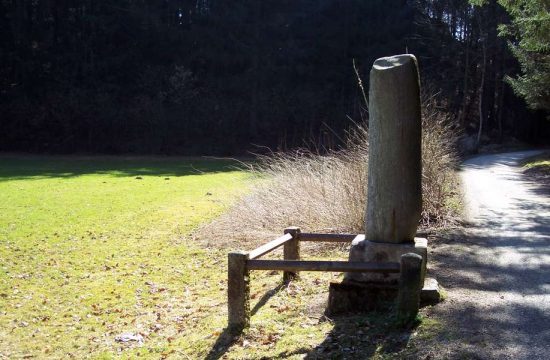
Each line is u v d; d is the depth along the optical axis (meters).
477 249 8.34
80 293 8.35
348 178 10.10
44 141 42.50
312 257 8.61
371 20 47.41
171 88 44.38
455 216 10.79
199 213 14.49
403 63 5.45
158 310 7.51
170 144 43.69
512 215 11.44
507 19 40.88
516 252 8.14
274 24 44.56
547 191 15.94
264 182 12.59
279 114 44.91
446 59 44.38
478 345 4.64
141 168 30.59
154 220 13.70
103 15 44.12
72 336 6.75
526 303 5.72
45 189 19.59
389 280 5.66
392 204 5.60
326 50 46.59
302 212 10.53
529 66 26.66
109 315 7.44
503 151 41.31
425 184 10.24
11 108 41.75
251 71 45.38
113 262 9.99
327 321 5.61
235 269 5.65
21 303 7.93
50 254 10.53
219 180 23.06
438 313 5.36
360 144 10.88
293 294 6.89
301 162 12.24
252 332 5.66
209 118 44.34
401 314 5.12
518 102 50.31
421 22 44.34
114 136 43.31
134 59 45.34
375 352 4.75
